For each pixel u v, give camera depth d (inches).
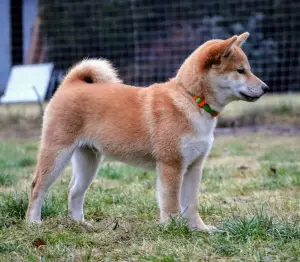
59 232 233.9
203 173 363.9
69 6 792.9
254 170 377.1
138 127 249.6
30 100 642.8
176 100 243.4
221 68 245.4
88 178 265.9
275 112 622.8
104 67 273.7
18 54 825.5
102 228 241.3
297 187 320.8
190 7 825.5
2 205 265.6
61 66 783.7
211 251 203.0
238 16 814.5
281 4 776.9
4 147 502.0
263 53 801.6
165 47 821.2
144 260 195.8
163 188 242.2
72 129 256.1
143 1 804.0
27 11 846.5
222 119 605.3
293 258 191.3
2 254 208.8
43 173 254.2
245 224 221.3
